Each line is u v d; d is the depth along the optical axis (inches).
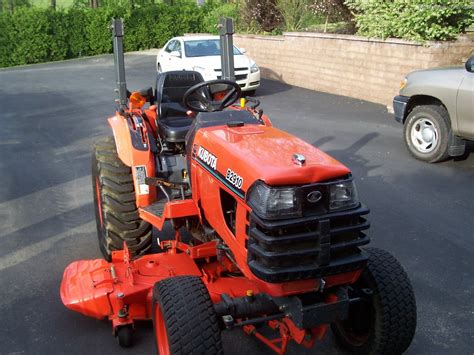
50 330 168.4
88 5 1293.1
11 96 612.4
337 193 123.2
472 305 180.2
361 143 366.0
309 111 473.1
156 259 171.5
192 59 573.0
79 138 411.8
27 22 1074.7
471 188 282.0
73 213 262.8
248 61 561.6
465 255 213.2
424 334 165.2
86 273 167.3
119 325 154.4
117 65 211.9
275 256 118.8
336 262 123.6
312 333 138.1
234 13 900.0
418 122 326.6
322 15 655.1
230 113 164.2
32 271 205.8
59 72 839.1
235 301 133.4
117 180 189.5
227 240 139.3
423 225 239.3
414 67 448.5
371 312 140.9
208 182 148.0
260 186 121.0
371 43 490.6
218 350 122.9
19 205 274.8
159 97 211.9
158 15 1184.8
